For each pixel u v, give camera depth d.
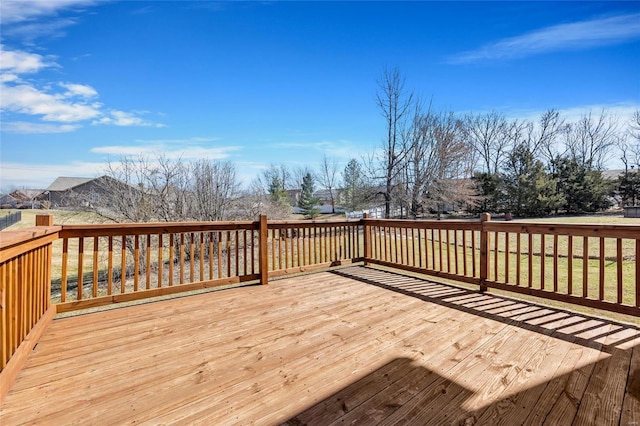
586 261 3.19
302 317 3.22
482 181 23.73
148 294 3.75
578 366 2.18
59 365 2.25
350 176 24.25
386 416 1.68
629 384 1.95
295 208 31.34
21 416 1.70
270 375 2.11
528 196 22.58
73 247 11.29
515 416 1.66
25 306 2.37
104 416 1.70
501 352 2.41
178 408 1.77
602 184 22.80
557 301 3.60
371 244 5.95
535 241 10.59
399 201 16.94
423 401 1.81
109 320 3.15
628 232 2.92
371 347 2.52
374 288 4.35
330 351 2.46
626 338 2.65
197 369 2.20
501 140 26.20
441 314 3.28
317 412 1.72
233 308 3.52
